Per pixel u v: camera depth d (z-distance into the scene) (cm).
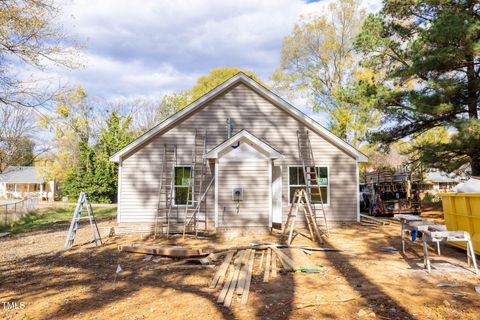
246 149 1330
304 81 3391
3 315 569
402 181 1997
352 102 2038
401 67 1816
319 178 1486
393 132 1866
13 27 1299
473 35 1424
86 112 4656
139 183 1441
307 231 1388
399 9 1850
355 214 1474
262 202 1316
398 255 968
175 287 693
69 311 578
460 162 1656
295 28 3322
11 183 5384
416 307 559
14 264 968
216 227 1301
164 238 1317
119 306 593
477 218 885
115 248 1144
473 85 1499
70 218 2402
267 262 872
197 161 1466
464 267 811
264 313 545
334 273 783
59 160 4172
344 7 3170
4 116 2659
